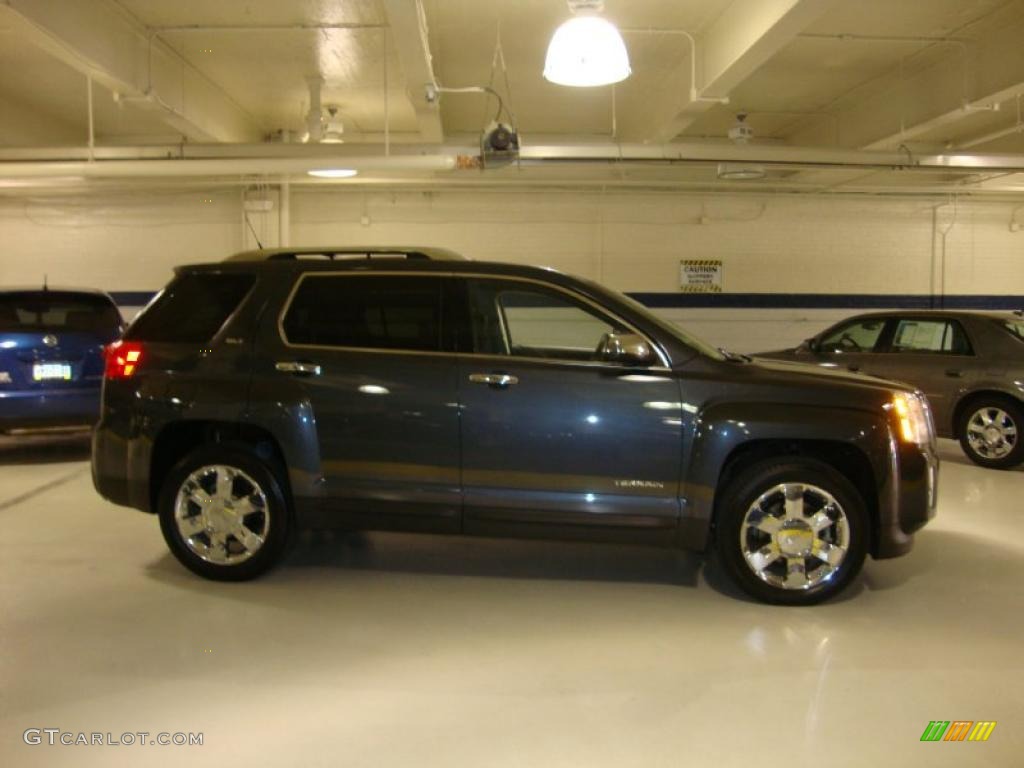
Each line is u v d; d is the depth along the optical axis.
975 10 7.54
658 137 10.04
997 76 8.11
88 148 9.33
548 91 10.06
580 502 4.12
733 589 4.39
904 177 12.36
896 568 4.74
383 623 3.88
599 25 5.18
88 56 6.96
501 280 4.36
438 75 9.38
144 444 4.40
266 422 4.25
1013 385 7.39
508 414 4.14
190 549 4.41
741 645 3.64
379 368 4.24
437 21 7.66
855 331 8.79
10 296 7.56
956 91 8.74
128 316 12.60
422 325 4.32
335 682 3.27
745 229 13.14
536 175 12.03
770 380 4.12
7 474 7.27
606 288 4.36
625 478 4.11
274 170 9.09
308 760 2.71
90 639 3.67
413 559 4.88
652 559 4.91
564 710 3.05
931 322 8.13
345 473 4.26
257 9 7.43
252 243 12.34
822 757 2.74
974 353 7.71
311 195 12.70
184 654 3.52
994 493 6.61
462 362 4.21
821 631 3.80
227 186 12.26
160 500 4.42
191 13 7.53
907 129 9.66
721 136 12.73
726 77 7.67
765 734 2.88
